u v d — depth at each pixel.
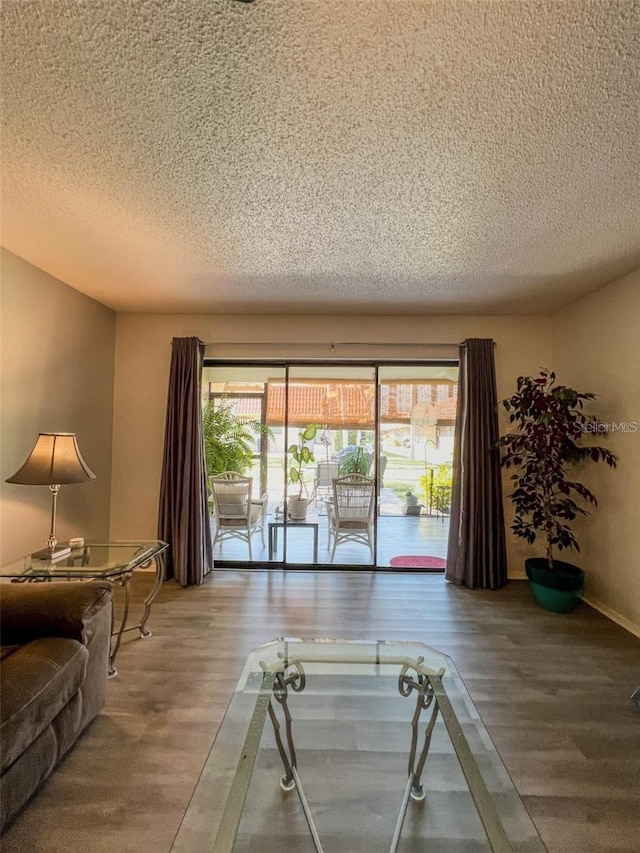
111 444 3.68
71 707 1.53
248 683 1.86
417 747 1.58
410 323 3.69
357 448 3.91
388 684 1.94
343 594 3.18
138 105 1.34
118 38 1.12
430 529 3.93
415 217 2.04
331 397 3.93
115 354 3.72
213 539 3.96
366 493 3.90
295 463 3.95
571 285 2.95
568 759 1.56
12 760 1.23
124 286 3.05
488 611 2.89
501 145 1.51
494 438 3.46
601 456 2.91
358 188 1.80
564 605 2.84
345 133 1.46
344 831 1.27
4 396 2.48
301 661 2.02
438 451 3.92
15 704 1.26
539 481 3.08
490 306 3.43
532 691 1.97
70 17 1.07
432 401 3.91
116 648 2.19
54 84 1.27
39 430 2.77
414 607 2.95
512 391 3.64
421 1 1.01
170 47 1.14
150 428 3.72
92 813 1.31
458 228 2.15
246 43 1.13
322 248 2.40
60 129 1.46
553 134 1.45
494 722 1.75
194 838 1.18
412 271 2.72
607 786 1.44
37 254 2.51
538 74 1.21
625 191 1.81
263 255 2.50
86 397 3.30
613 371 2.86
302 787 1.42
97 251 2.46
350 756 1.55
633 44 1.11
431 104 1.32
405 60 1.17
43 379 2.80
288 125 1.42
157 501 3.70
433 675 1.89
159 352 3.74
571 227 2.13
